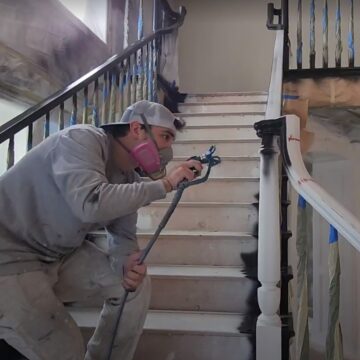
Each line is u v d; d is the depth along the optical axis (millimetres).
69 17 3404
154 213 2459
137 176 1416
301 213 1497
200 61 5762
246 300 1901
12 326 1078
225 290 1920
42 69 3045
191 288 1942
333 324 1385
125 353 1423
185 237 2188
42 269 1163
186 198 2648
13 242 1116
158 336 1711
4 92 2797
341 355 1382
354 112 3549
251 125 3447
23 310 1073
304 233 1499
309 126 3645
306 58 5344
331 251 1369
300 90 3428
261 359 1561
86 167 1055
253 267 2123
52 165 1097
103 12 4234
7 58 2682
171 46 4152
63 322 1140
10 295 1065
